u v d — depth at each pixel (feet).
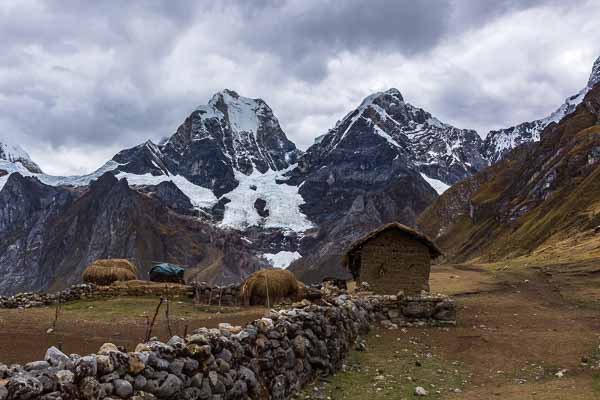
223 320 77.30
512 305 107.45
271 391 43.52
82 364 28.19
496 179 651.66
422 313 82.84
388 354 65.16
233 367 39.65
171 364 33.65
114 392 29.50
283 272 111.14
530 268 173.47
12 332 60.64
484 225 551.18
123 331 64.34
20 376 25.67
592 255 190.70
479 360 64.08
